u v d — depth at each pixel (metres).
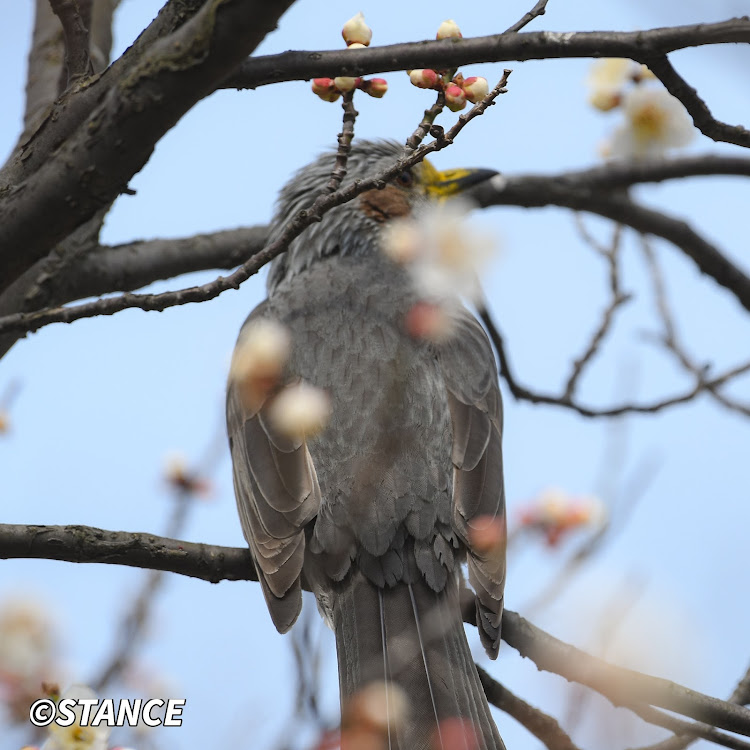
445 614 9.81
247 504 10.25
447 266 7.93
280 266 13.78
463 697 9.02
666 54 7.30
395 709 8.60
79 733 7.49
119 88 7.02
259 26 6.64
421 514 10.25
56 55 12.88
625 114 10.81
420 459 10.59
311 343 11.48
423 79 7.71
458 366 11.52
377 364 11.20
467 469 10.63
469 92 7.75
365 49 7.61
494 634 9.14
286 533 9.89
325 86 8.04
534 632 9.20
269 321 11.95
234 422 11.02
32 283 12.29
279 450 10.38
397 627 9.68
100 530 8.90
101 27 12.88
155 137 7.13
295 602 9.45
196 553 9.28
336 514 10.25
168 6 7.36
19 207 7.37
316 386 11.08
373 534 10.12
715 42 7.16
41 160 7.53
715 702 8.70
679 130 10.82
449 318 11.96
